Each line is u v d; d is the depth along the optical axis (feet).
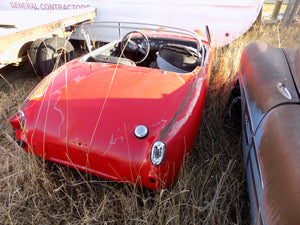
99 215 5.10
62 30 13.91
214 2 15.06
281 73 5.49
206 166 6.36
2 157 7.17
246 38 16.79
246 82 6.70
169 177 4.89
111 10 16.88
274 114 4.46
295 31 18.13
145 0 15.87
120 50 10.27
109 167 4.91
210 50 9.90
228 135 8.47
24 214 5.49
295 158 3.52
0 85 12.21
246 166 5.59
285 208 3.33
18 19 13.30
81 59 7.91
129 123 4.95
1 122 9.02
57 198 5.88
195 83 6.45
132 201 5.34
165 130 4.78
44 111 5.49
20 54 11.14
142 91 5.77
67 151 5.11
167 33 10.91
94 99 5.57
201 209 5.24
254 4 14.73
